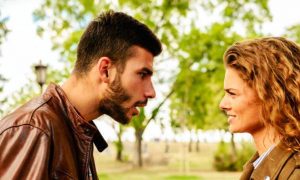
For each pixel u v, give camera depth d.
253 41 1.94
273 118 1.82
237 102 1.90
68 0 17.25
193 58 19.22
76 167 1.98
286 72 1.83
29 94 20.06
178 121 23.53
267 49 1.88
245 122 1.90
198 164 38.84
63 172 1.86
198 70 19.73
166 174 28.59
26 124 1.83
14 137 1.79
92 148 2.19
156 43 2.08
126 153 44.62
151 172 30.66
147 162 41.25
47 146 1.81
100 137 2.19
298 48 1.91
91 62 2.04
